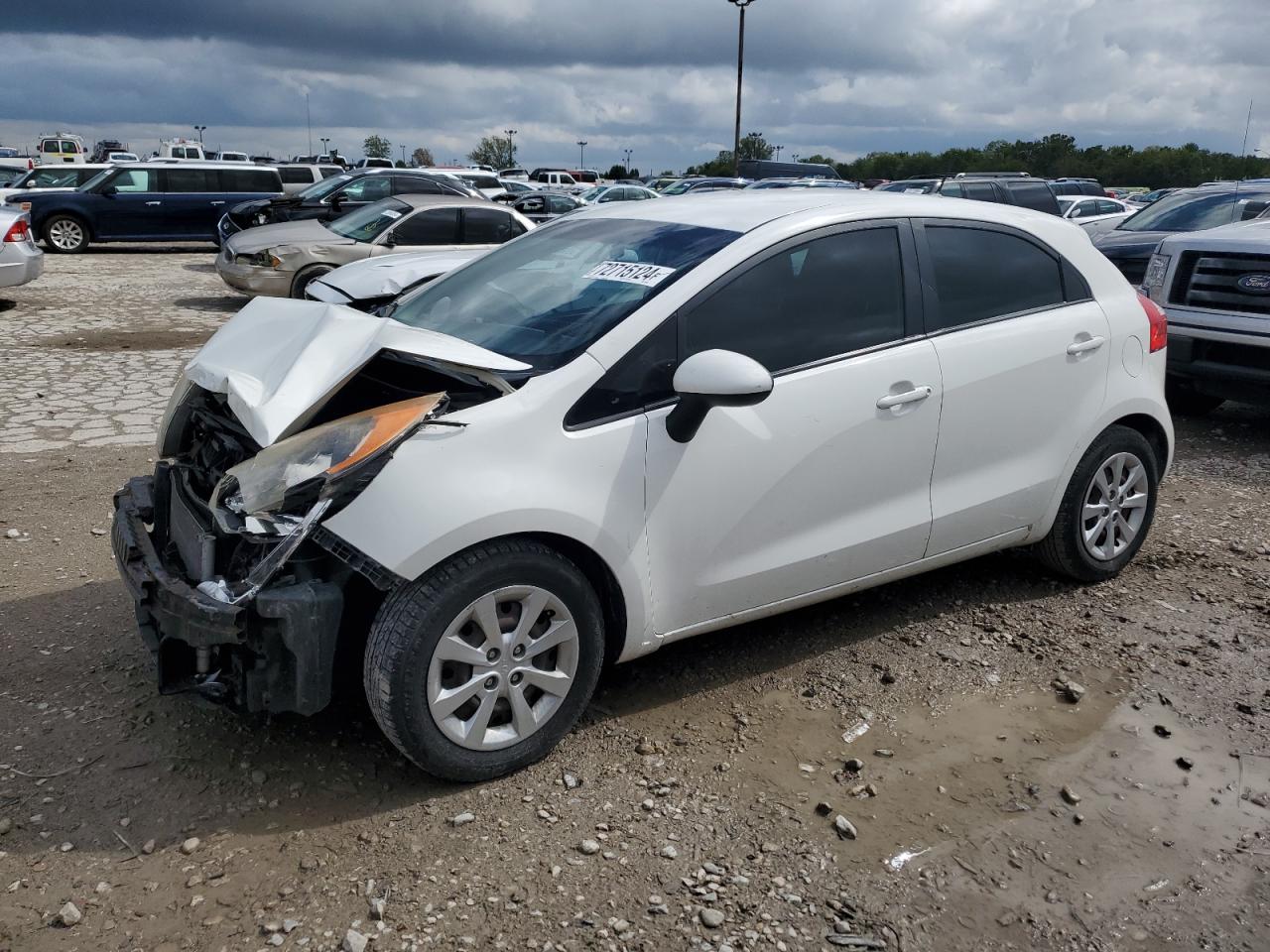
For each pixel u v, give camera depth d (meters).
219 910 2.59
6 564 4.67
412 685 2.88
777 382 3.48
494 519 2.90
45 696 3.55
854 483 3.69
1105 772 3.27
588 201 27.48
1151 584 4.71
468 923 2.56
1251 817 3.06
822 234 3.65
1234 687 3.80
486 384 3.19
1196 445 7.23
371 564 2.79
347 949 2.46
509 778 3.16
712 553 3.42
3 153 56.94
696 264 3.43
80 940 2.48
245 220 18.02
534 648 3.10
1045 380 4.16
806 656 3.98
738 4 33.94
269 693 2.89
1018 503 4.20
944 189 17.59
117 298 14.69
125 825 2.90
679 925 2.58
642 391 3.24
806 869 2.79
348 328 3.31
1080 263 4.39
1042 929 2.60
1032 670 3.90
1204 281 7.11
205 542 3.03
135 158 55.56
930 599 4.52
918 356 3.79
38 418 7.41
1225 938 2.59
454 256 9.62
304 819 2.95
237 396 3.14
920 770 3.26
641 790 3.12
